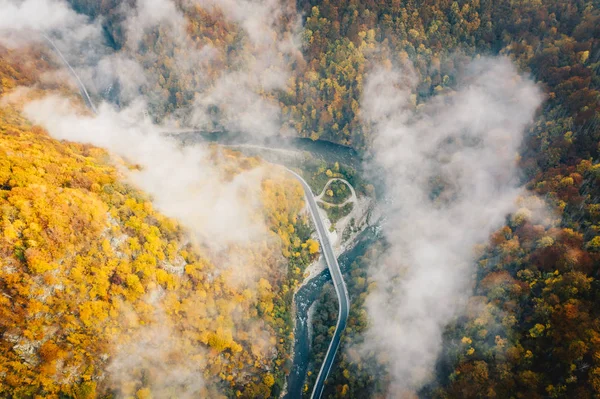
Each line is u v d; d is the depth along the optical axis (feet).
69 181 479.00
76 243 441.27
